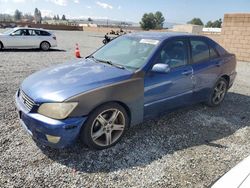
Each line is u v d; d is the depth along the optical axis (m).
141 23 95.50
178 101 4.41
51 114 3.05
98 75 3.55
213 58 5.15
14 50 15.17
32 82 3.56
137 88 3.64
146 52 4.05
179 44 4.46
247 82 8.49
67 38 29.33
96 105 3.23
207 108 5.47
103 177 2.97
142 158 3.39
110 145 3.58
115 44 4.70
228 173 2.13
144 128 4.29
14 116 4.50
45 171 3.01
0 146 3.49
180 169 3.19
